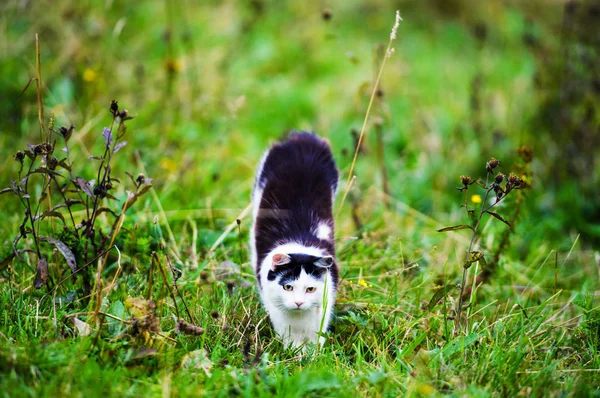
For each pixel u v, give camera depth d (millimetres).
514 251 6816
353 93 9352
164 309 5113
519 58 10750
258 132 8797
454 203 7684
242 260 6352
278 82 9758
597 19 8227
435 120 9094
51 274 5469
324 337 5234
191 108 8211
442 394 4457
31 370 4102
